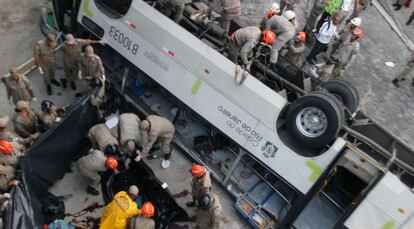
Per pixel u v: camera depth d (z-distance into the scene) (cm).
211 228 616
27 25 942
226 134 696
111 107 808
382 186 556
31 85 762
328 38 906
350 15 1097
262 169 752
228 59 671
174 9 745
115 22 779
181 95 726
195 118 789
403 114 931
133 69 843
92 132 679
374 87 971
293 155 637
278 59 724
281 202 723
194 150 777
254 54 698
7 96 784
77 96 831
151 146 700
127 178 706
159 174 741
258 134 661
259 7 1086
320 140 609
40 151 613
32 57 875
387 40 1108
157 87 838
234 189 735
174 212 677
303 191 634
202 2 841
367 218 580
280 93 664
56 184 699
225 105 683
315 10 980
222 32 732
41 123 688
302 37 802
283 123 660
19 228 548
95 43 797
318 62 962
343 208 692
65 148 670
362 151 599
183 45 703
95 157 634
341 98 672
